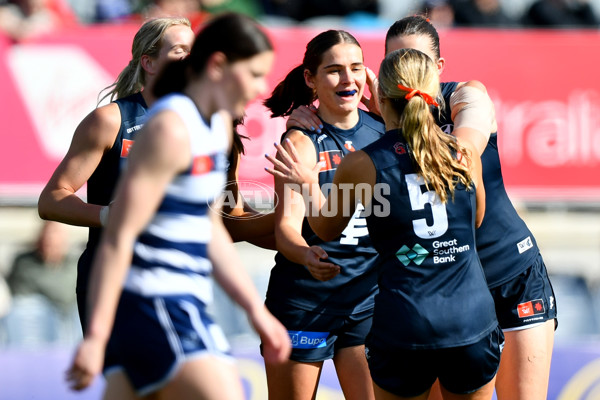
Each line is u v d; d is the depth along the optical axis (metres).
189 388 10.62
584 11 34.47
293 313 15.41
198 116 10.52
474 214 12.93
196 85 10.64
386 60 12.94
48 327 26.69
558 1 34.19
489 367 12.84
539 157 31.83
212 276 11.28
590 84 31.97
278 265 15.79
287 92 16.34
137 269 10.75
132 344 10.73
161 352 10.66
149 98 14.72
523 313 14.92
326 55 15.34
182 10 31.98
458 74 31.78
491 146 14.99
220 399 10.59
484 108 14.10
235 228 16.09
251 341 26.36
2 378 19.97
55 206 14.09
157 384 10.71
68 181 14.34
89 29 30.45
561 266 32.09
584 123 31.92
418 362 12.64
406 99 12.66
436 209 12.56
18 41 30.08
